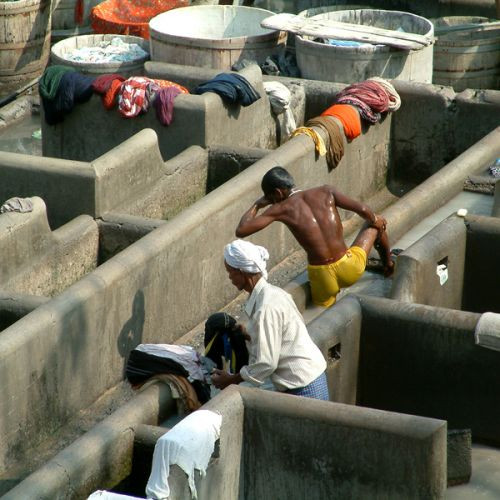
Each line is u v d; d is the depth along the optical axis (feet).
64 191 93.76
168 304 84.89
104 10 139.64
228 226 90.22
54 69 110.93
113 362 80.48
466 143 114.62
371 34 121.90
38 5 135.44
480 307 83.41
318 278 82.38
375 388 72.18
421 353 70.33
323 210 82.38
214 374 64.54
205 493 56.90
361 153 109.91
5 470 72.43
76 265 90.99
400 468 56.34
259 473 59.21
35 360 73.00
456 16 145.28
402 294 76.38
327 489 58.08
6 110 129.39
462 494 66.90
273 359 61.77
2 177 95.25
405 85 114.73
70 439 75.92
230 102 107.65
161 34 124.26
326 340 67.56
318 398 62.90
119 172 94.99
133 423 64.23
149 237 83.25
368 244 83.41
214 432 56.24
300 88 117.39
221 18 132.26
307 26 123.75
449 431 67.21
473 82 135.74
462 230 81.41
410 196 93.71
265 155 104.06
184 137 106.42
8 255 83.87
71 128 111.24
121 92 107.65
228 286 92.17
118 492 63.21
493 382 69.41
